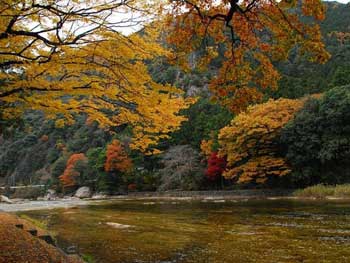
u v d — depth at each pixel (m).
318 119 31.17
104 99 6.82
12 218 12.70
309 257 9.46
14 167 90.25
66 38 5.66
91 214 22.52
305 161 32.34
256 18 5.61
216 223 16.39
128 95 6.45
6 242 8.42
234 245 11.34
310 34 5.07
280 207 22.23
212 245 11.52
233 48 6.01
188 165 44.16
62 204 34.72
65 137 87.94
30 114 101.06
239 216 18.58
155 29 6.06
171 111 6.76
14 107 6.93
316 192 29.08
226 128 35.12
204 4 5.59
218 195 37.34
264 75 6.05
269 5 5.22
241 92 6.16
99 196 51.16
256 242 11.64
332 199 25.78
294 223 15.20
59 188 61.19
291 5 4.82
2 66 6.19
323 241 11.33
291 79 52.41
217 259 9.71
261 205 24.39
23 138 94.25
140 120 7.14
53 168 64.56
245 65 6.09
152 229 15.28
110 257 10.35
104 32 5.59
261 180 33.44
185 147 48.00
